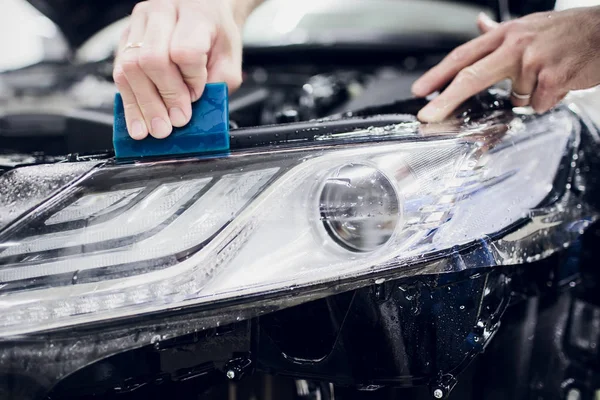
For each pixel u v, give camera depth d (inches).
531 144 22.4
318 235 17.8
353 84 39.2
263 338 19.0
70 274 16.9
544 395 25.9
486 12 49.8
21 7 56.4
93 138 28.5
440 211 18.2
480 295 19.3
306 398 23.4
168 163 17.9
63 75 43.9
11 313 16.5
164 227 17.3
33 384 16.3
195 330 16.7
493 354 24.5
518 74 24.5
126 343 16.5
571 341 26.4
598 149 25.5
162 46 17.4
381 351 18.8
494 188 20.1
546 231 21.8
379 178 17.6
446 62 26.2
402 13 49.5
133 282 16.8
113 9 51.9
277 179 17.6
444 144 18.9
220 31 22.4
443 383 18.9
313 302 18.8
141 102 17.9
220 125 18.5
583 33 23.6
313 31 48.0
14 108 37.8
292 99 37.7
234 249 17.2
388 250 17.6
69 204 17.4
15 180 18.0
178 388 19.9
